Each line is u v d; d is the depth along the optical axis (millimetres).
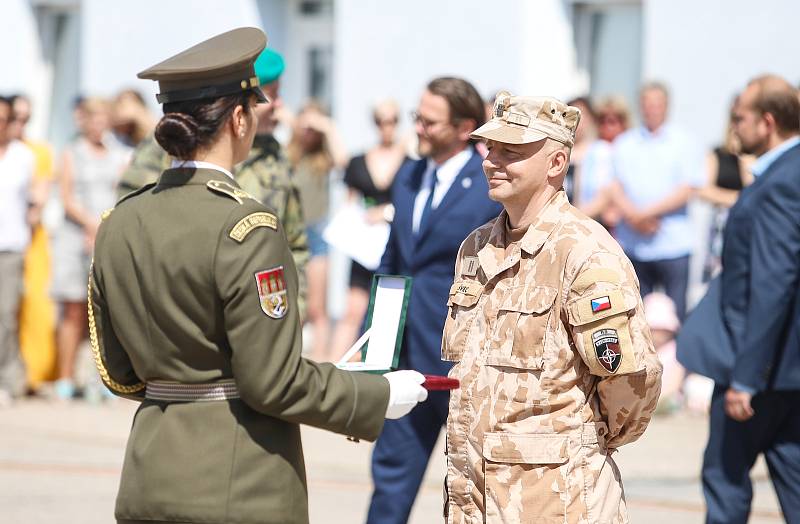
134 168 13234
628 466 17672
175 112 7957
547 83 26625
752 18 23812
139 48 30500
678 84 24516
